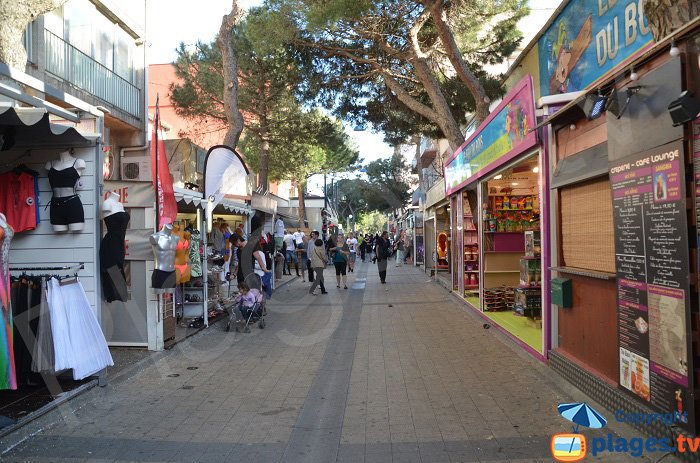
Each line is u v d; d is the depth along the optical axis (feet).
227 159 30.40
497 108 27.35
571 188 19.04
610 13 25.02
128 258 24.02
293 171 81.82
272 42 42.83
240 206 40.11
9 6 17.60
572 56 30.14
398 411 16.24
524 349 23.43
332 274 72.18
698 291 11.28
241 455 13.25
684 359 11.58
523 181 35.12
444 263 63.05
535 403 16.52
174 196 24.79
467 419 15.34
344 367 21.76
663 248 12.31
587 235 17.63
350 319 33.60
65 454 13.28
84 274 19.54
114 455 13.23
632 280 13.73
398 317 34.06
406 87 50.19
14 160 19.60
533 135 21.30
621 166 14.17
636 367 13.60
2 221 15.07
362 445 13.75
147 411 16.53
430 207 68.59
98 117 20.12
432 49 44.37
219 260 35.65
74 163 19.44
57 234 19.67
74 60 39.93
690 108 10.69
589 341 17.25
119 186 24.14
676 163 11.75
